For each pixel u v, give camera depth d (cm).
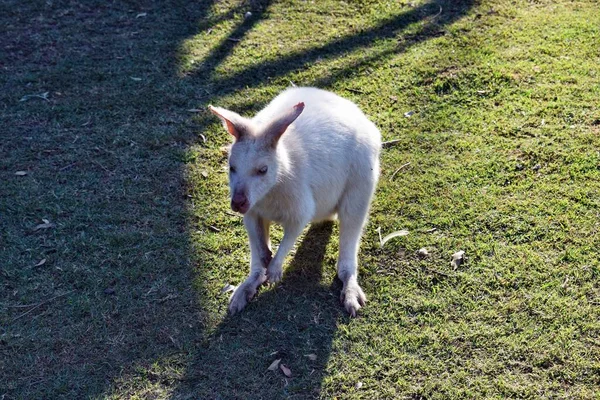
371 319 213
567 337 208
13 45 301
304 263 228
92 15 319
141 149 258
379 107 273
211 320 214
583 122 261
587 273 220
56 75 287
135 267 225
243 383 202
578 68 282
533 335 208
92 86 282
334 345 209
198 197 244
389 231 234
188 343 209
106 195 244
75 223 235
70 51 299
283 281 223
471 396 199
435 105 273
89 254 228
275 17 316
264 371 204
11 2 326
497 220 234
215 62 293
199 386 201
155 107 273
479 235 231
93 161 254
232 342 209
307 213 215
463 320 212
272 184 208
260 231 220
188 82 284
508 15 312
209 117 269
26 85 282
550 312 213
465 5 318
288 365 205
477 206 238
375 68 288
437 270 224
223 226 236
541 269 222
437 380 202
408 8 318
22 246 229
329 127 218
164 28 311
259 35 306
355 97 277
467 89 277
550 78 278
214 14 319
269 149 206
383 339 210
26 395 199
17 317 213
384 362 205
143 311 215
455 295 218
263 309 216
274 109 222
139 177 249
